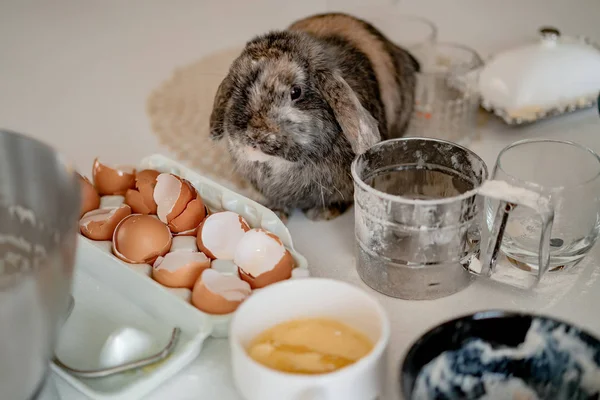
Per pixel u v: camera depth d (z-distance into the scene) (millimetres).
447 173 725
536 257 699
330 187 807
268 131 751
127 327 625
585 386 560
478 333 569
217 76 1042
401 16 1162
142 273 671
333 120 781
